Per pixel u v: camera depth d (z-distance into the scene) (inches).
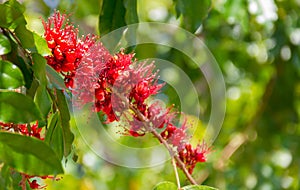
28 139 95.6
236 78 277.1
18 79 99.2
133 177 254.7
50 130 110.5
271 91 275.4
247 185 267.0
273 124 277.6
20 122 96.3
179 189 115.7
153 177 256.1
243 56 271.9
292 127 280.7
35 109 96.7
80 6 245.9
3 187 98.3
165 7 258.4
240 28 262.4
